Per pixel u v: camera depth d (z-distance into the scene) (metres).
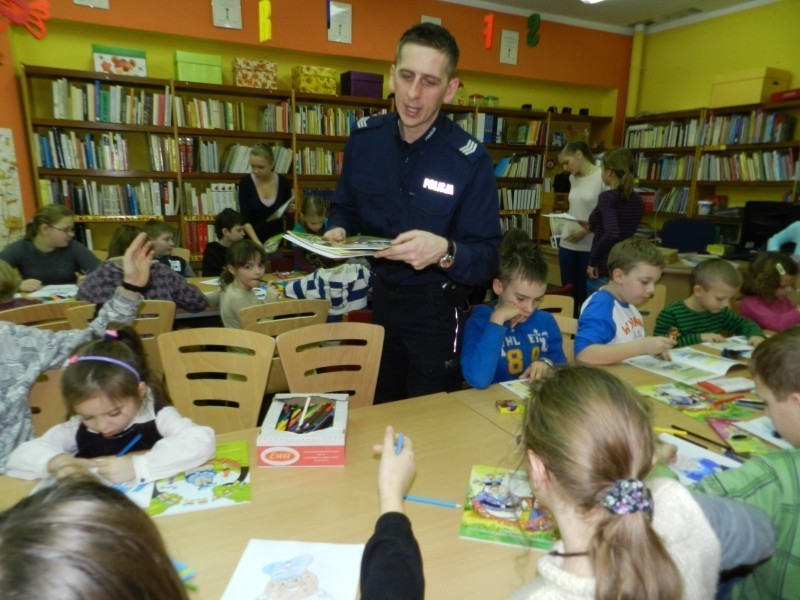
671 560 0.59
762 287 2.74
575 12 6.12
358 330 1.84
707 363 1.97
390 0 5.35
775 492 0.97
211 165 4.81
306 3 4.99
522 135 6.34
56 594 0.40
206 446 1.23
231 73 5.02
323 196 5.33
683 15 6.13
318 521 1.03
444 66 1.47
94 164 4.41
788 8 5.21
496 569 0.90
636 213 3.79
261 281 3.49
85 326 2.21
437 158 1.65
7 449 1.51
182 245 4.79
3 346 1.55
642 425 0.71
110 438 1.32
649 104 6.73
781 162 5.06
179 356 1.76
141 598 0.45
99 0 4.25
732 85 5.37
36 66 4.02
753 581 1.06
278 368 2.31
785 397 1.09
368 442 1.34
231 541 0.96
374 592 0.70
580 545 0.69
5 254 3.39
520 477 1.14
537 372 1.78
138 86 4.55
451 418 1.48
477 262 1.58
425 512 1.06
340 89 5.29
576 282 4.61
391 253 1.42
